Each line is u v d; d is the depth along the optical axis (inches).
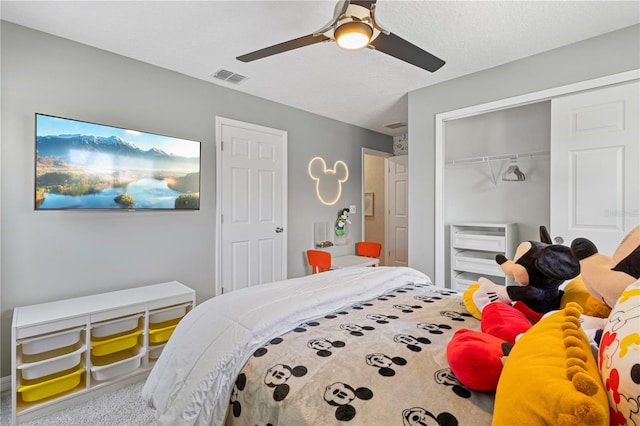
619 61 83.6
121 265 98.5
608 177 86.4
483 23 81.0
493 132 135.1
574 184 91.7
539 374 26.2
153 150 101.3
